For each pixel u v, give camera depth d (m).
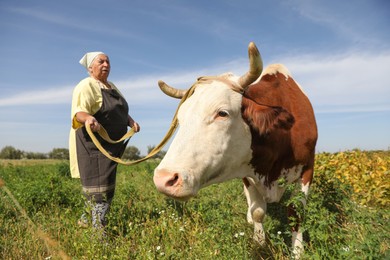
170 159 3.29
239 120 3.69
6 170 15.20
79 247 3.91
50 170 14.36
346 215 4.84
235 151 3.70
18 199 6.20
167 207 5.66
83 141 4.66
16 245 4.35
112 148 4.76
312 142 4.45
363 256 2.91
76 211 5.69
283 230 4.78
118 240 4.16
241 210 5.70
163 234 4.26
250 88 4.06
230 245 3.70
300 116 4.42
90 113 4.61
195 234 4.10
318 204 4.18
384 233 3.40
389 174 6.73
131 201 5.98
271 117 3.94
